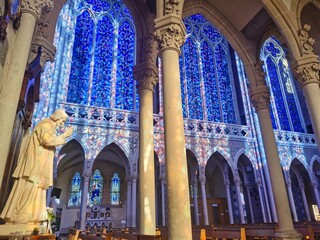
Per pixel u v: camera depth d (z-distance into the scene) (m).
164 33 6.82
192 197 22.12
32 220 5.15
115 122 18.27
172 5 7.06
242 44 11.90
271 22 11.17
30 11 5.59
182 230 5.07
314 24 11.62
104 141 17.48
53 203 16.28
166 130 5.97
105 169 23.16
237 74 24.94
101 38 20.94
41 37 7.03
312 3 10.84
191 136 20.19
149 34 10.16
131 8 10.71
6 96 4.82
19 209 5.12
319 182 23.70
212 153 20.34
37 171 5.46
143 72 9.66
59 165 21.30
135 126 18.73
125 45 21.52
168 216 5.29
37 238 4.36
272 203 19.78
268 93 11.20
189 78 22.94
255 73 11.53
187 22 25.23
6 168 6.28
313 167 24.45
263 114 10.84
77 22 20.50
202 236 6.02
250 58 11.73
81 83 18.83
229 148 21.03
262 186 20.59
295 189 24.64
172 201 5.33
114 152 19.31
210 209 22.92
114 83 19.61
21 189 5.30
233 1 11.20
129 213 16.95
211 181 25.64
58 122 6.19
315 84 8.99
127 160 18.22
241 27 11.94
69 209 21.11
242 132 22.31
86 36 20.47
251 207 21.38
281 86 25.77
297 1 10.38
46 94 16.16
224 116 22.98
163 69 6.59
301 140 23.69
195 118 21.59
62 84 17.61
